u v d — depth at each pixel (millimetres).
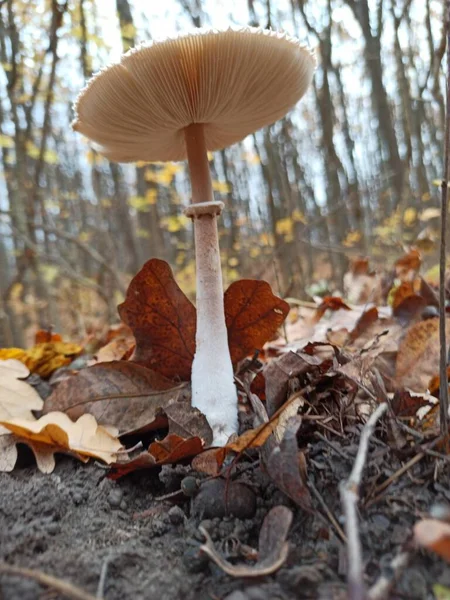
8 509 139
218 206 189
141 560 121
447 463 129
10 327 654
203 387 178
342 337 262
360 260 392
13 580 104
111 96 174
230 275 780
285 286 636
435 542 78
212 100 186
